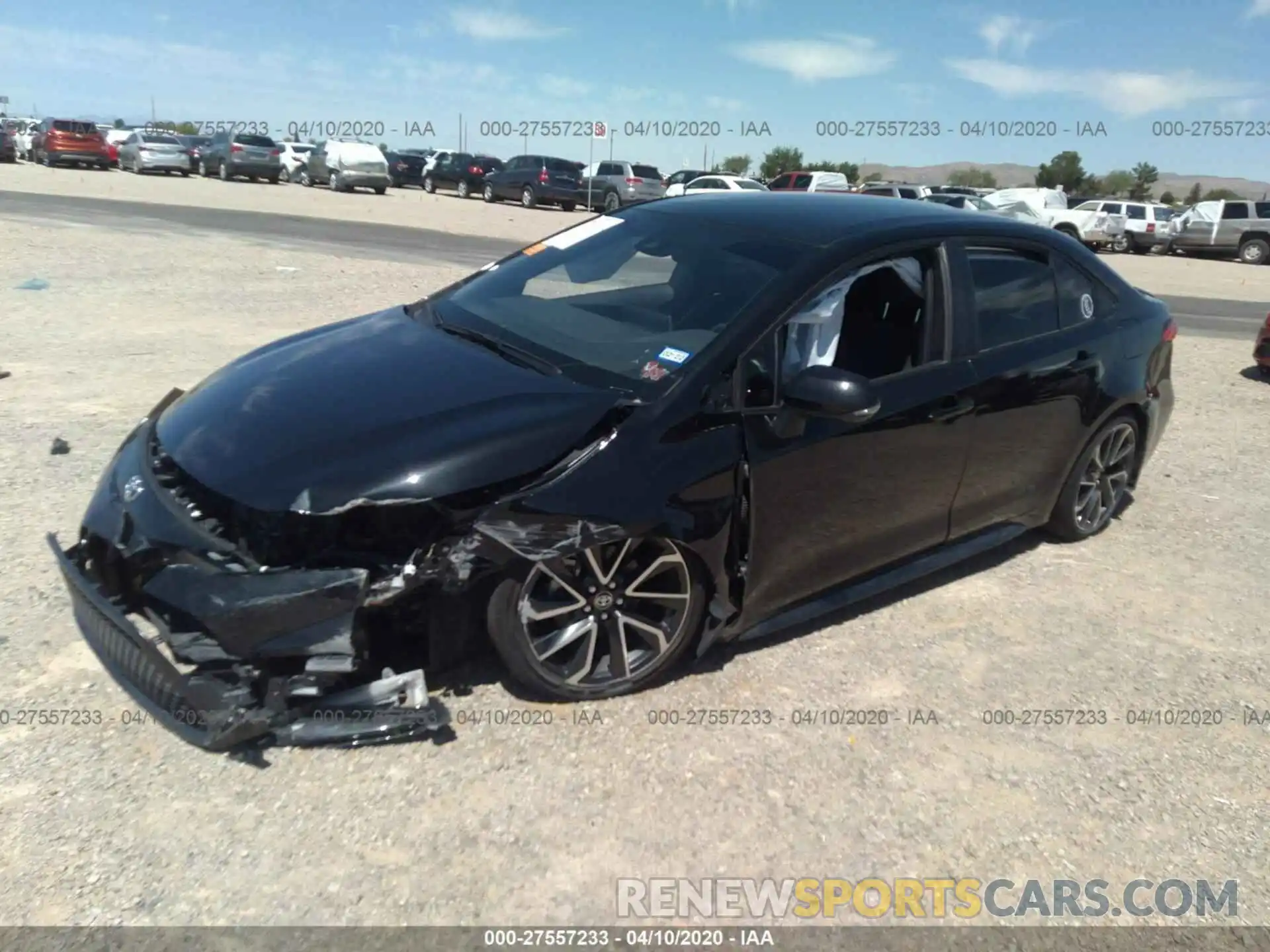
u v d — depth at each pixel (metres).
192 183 32.72
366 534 2.91
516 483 3.02
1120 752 3.32
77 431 5.64
